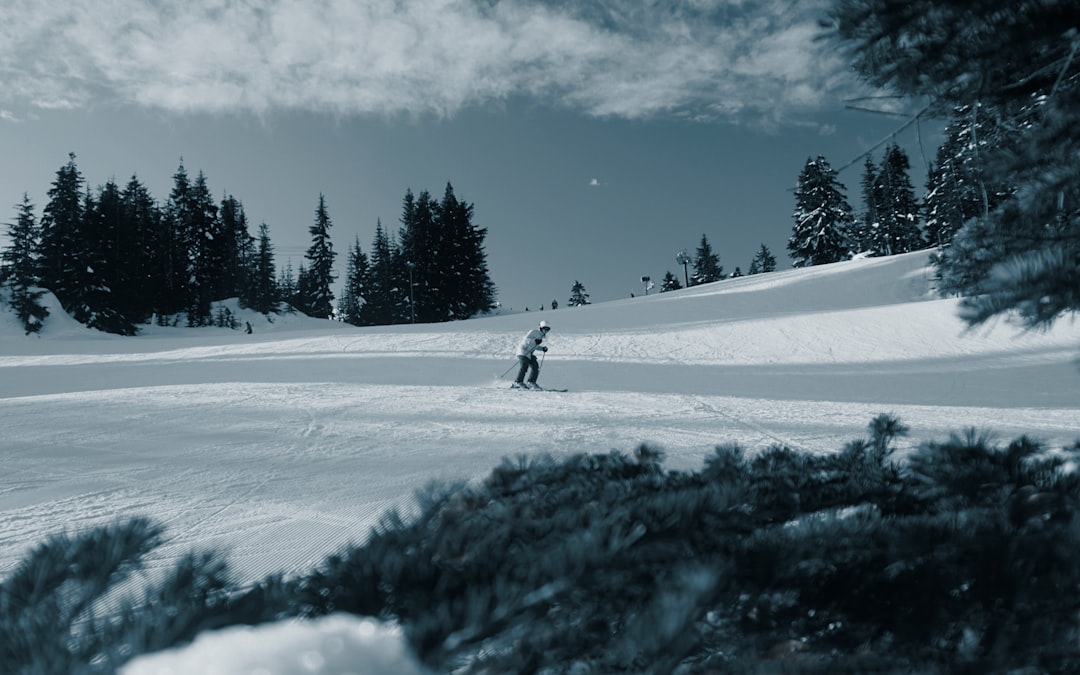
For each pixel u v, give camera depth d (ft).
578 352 73.72
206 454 20.18
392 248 280.10
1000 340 69.21
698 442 22.99
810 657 3.22
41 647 2.29
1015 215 5.06
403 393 39.78
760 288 123.95
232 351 77.10
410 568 3.00
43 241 173.68
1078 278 4.36
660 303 115.24
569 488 5.09
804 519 4.15
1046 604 3.31
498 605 2.52
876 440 6.56
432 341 81.15
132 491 15.33
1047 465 5.47
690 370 61.21
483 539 3.55
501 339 82.38
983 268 5.31
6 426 25.34
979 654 3.24
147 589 3.00
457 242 256.52
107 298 175.42
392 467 18.25
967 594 3.38
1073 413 33.81
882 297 109.50
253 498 14.65
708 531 3.72
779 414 31.63
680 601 2.60
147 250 199.62
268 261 239.50
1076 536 3.62
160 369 62.75
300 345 79.66
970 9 5.03
